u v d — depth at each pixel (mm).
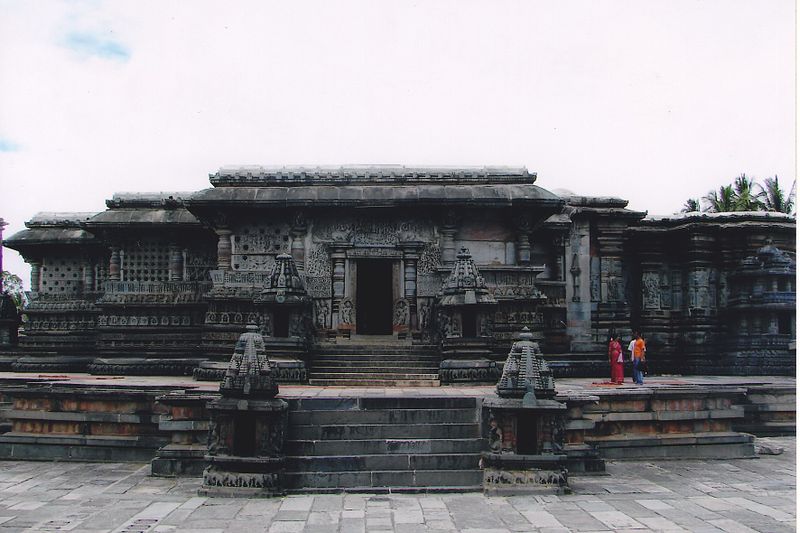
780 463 15625
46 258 28156
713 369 27031
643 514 11102
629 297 29219
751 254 27938
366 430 13617
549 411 12633
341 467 12906
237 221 23062
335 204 22359
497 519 10797
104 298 23953
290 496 12273
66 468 14984
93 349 26656
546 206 22547
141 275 25938
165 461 14125
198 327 23875
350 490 12477
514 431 12703
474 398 14297
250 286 21859
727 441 16188
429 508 11438
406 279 22656
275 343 19422
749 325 26688
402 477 12758
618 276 28172
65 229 28078
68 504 11766
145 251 26047
